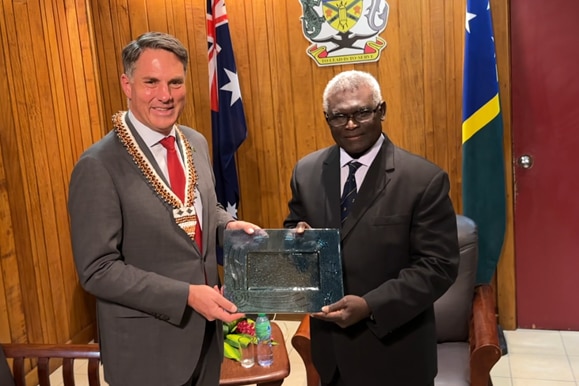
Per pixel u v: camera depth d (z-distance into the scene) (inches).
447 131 126.4
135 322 60.0
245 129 130.5
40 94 123.9
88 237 57.6
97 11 137.2
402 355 62.7
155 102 59.1
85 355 74.0
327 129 132.6
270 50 131.4
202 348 64.6
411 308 59.7
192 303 58.8
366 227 61.1
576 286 127.0
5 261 112.7
